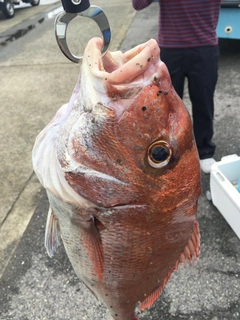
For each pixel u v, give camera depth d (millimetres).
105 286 1229
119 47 6449
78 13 919
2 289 2459
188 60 2785
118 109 925
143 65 910
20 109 4852
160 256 1131
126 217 998
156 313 2203
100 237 1062
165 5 2678
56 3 12914
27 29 9258
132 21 8055
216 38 2822
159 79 944
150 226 1034
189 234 1168
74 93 1062
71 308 2295
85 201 994
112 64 1007
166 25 2758
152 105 931
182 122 976
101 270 1157
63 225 1178
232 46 5930
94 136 938
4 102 5129
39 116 4598
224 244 2564
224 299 2229
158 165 959
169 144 955
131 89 920
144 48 928
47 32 8586
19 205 3150
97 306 2281
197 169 1047
